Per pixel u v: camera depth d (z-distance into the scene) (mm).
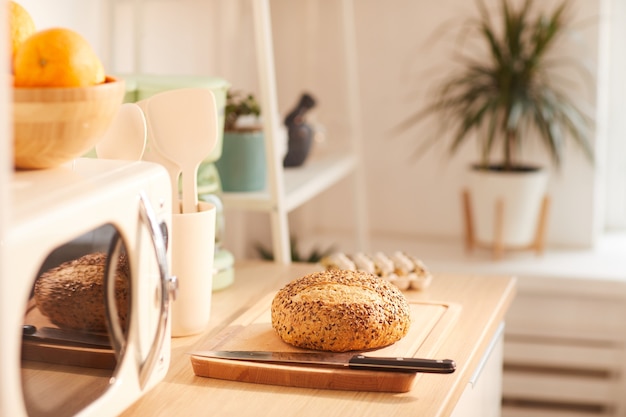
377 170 2996
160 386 1074
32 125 858
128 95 1462
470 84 2723
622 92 3018
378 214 3031
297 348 1133
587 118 2760
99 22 1755
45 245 771
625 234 3100
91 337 879
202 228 1214
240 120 1935
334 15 2904
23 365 775
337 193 3053
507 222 2717
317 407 1010
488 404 1424
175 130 1237
